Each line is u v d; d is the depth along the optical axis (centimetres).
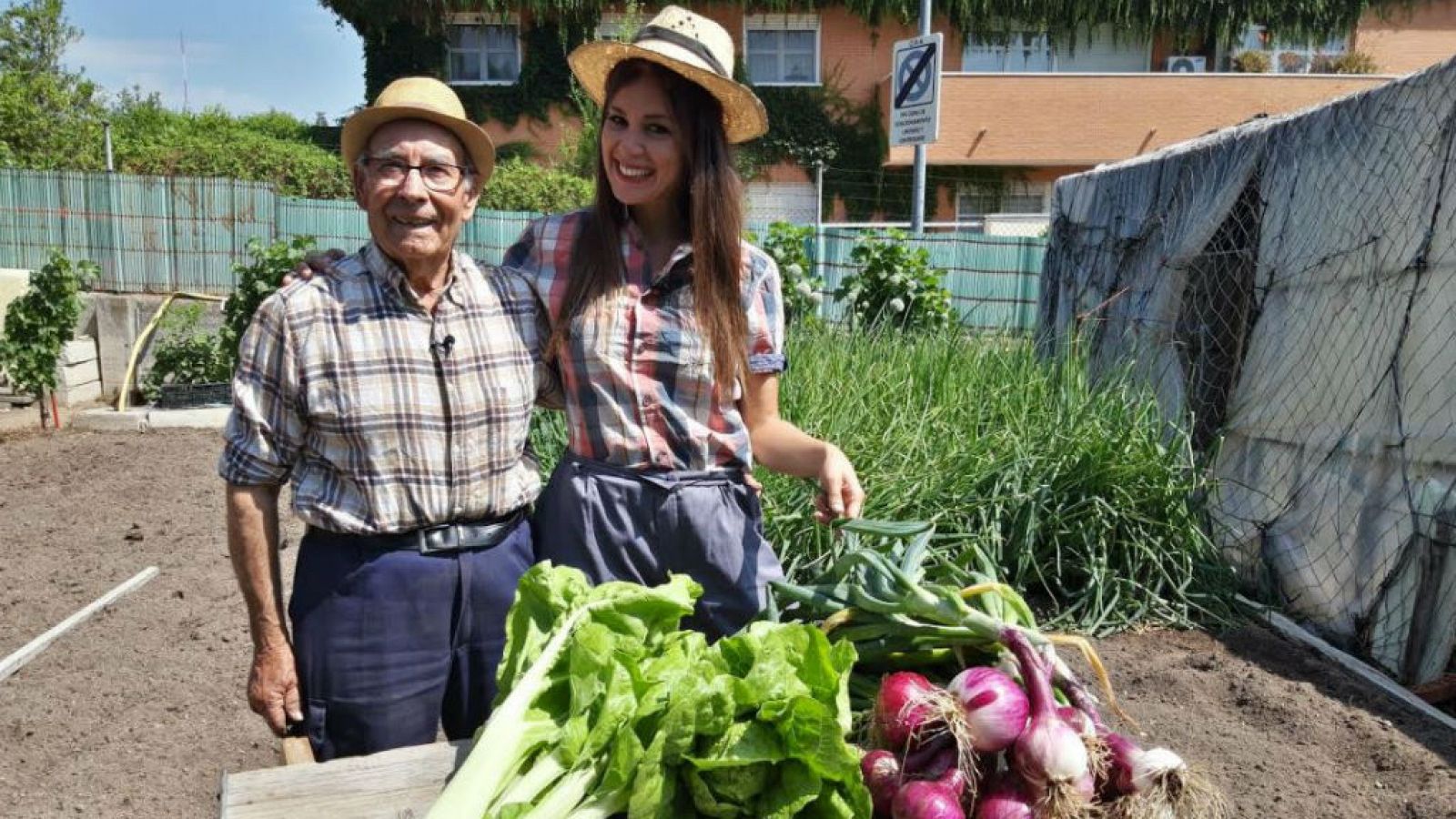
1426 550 357
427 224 193
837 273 1021
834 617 181
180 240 1084
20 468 667
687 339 208
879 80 1988
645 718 141
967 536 414
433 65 1936
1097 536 438
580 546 212
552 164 1927
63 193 1066
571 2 1878
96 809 295
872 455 430
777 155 1988
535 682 150
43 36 2497
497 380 208
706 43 203
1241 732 325
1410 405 372
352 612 201
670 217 216
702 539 211
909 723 144
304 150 1812
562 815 136
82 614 422
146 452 715
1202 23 1961
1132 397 491
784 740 136
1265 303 472
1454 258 354
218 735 338
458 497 205
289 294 197
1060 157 1906
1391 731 322
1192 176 550
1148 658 388
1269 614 428
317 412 196
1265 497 455
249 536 198
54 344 779
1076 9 1939
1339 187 425
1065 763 138
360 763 166
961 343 561
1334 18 1953
